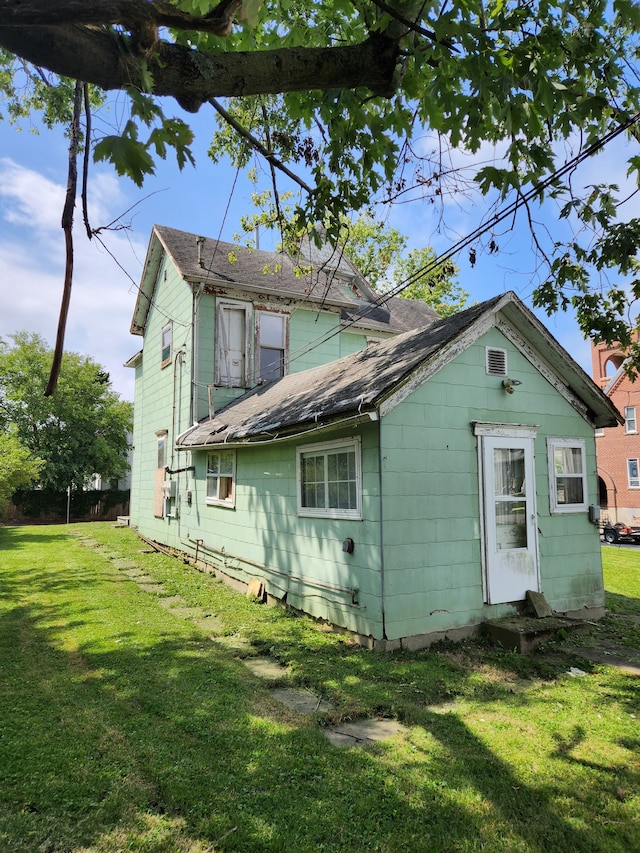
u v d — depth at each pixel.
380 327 15.66
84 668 5.07
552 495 7.58
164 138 2.09
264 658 5.66
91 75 2.13
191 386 12.30
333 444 6.85
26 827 2.68
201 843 2.63
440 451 6.49
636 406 27.47
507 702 4.58
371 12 3.19
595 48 3.18
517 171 3.37
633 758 3.63
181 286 13.36
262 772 3.28
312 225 4.74
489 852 2.65
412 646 5.97
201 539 11.31
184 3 2.72
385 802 3.03
